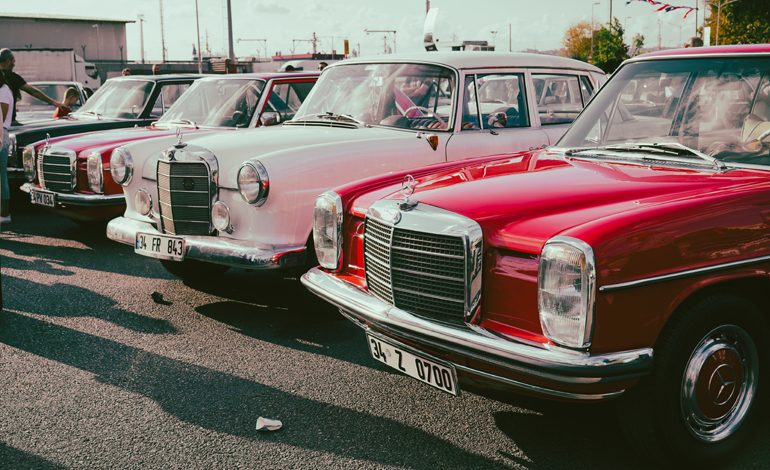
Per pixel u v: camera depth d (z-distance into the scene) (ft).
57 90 42.24
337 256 12.59
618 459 10.50
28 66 64.03
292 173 15.67
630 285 8.82
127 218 19.12
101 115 31.55
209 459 10.64
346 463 10.50
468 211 10.09
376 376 13.60
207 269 20.13
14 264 22.58
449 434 11.33
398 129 18.31
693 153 11.43
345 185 12.90
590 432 11.34
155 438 11.29
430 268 10.31
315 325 16.52
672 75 12.76
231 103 24.40
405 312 10.63
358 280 12.22
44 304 18.26
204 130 23.99
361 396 12.73
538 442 11.04
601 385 8.85
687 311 9.34
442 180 11.86
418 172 13.17
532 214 9.83
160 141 19.90
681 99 12.44
